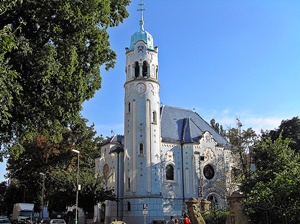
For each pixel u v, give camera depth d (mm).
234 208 18078
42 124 23672
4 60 18469
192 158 59250
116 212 57344
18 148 22812
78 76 23562
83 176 54781
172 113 65375
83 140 68125
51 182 64938
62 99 22828
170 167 58469
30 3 20359
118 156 60406
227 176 60219
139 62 58594
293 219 17172
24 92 21094
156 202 53500
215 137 67312
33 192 69438
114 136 67500
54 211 69500
